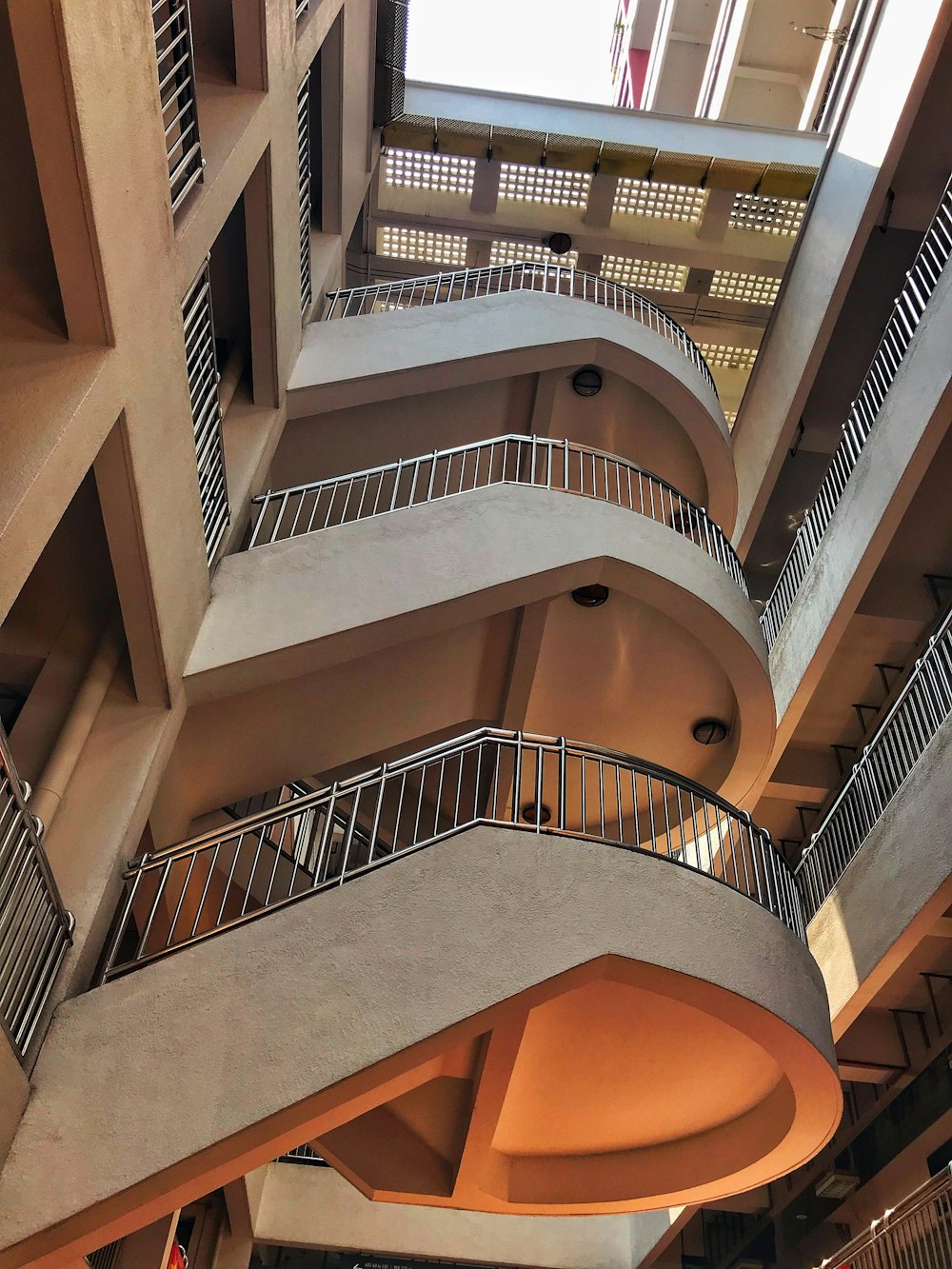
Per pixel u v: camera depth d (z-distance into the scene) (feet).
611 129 48.19
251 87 25.25
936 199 40.40
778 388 47.39
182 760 26.91
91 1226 15.79
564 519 28.91
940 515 37.17
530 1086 27.94
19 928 16.53
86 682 21.83
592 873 21.07
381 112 44.86
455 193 49.60
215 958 18.30
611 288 43.42
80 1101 16.47
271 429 31.12
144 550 19.86
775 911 26.27
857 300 43.19
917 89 38.37
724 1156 28.02
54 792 20.07
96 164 15.79
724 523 43.98
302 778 29.45
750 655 31.32
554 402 39.65
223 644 23.77
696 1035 25.73
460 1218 43.19
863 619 38.47
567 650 32.42
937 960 37.68
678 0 76.79
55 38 14.42
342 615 24.93
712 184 47.60
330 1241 40.98
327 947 18.69
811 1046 22.72
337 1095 17.17
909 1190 37.78
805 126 59.67
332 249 38.50
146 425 18.84
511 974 18.98
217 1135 16.24
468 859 20.38
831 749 45.16
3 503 14.28
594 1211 29.89
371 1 39.34
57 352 16.70
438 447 37.47
